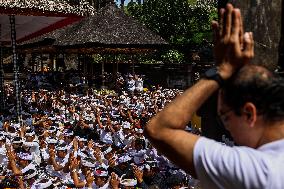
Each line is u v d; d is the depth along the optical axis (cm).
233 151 194
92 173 1130
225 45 206
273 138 199
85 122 1892
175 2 4691
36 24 2539
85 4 2017
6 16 2206
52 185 1114
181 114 204
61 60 5653
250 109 199
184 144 201
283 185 181
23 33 2970
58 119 2128
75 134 1802
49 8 1869
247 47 204
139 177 1134
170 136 203
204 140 202
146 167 1192
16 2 1789
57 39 3762
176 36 4506
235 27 204
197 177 200
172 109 205
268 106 197
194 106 206
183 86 3819
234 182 187
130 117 2102
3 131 1708
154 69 4141
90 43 3384
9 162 1184
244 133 205
